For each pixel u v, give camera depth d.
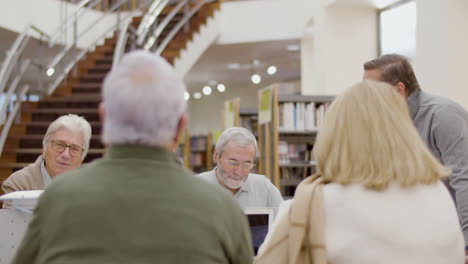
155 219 1.18
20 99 8.32
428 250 1.45
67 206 1.19
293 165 7.20
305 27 11.67
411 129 1.52
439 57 6.53
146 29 10.02
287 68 15.88
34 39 10.12
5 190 2.91
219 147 3.13
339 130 1.52
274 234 1.58
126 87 1.20
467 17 6.40
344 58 9.99
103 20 11.84
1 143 7.32
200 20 11.87
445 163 2.52
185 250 1.17
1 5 9.16
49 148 2.87
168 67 1.26
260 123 7.49
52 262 1.17
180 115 1.26
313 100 7.15
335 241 1.46
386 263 1.44
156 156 1.24
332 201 1.48
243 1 12.71
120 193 1.19
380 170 1.46
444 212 1.49
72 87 9.48
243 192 3.22
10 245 2.20
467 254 2.31
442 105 2.55
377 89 1.56
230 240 1.24
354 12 10.05
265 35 12.48
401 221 1.45
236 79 17.69
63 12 10.80
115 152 1.24
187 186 1.23
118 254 1.16
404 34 9.13
